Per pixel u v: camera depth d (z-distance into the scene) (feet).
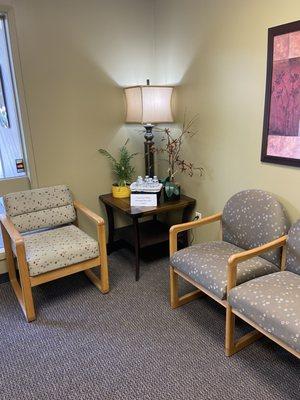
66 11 8.34
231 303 5.52
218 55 7.77
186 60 8.77
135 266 8.84
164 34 9.39
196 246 7.25
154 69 10.09
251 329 6.64
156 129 10.41
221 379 5.49
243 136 7.55
